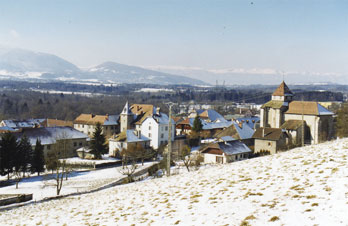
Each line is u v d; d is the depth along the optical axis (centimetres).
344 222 1204
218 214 1584
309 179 1817
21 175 7212
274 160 2620
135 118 12344
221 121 13288
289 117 9912
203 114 14075
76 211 2420
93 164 7769
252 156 8088
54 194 5047
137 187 3041
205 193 2038
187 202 1927
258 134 8481
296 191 1672
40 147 7200
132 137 9469
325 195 1510
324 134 9544
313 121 9388
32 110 19412
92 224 1909
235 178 2264
